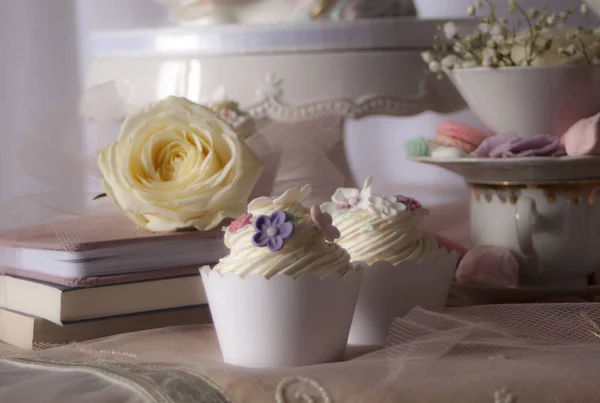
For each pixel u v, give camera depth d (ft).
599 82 3.23
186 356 2.83
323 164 3.44
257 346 2.74
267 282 2.70
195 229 3.10
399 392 2.61
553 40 3.27
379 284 2.91
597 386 2.64
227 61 3.58
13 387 2.69
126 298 2.99
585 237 3.22
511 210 3.22
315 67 3.57
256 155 3.23
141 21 5.58
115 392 2.65
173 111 3.11
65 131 3.38
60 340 3.01
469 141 3.31
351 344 2.95
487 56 3.25
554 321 2.92
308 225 2.74
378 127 5.24
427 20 3.63
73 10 5.60
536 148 3.19
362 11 3.70
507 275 3.22
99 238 2.99
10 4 5.51
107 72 3.76
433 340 2.79
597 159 3.14
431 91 3.64
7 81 5.49
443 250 2.99
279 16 3.71
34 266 3.04
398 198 2.98
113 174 3.06
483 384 2.63
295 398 2.61
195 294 3.06
